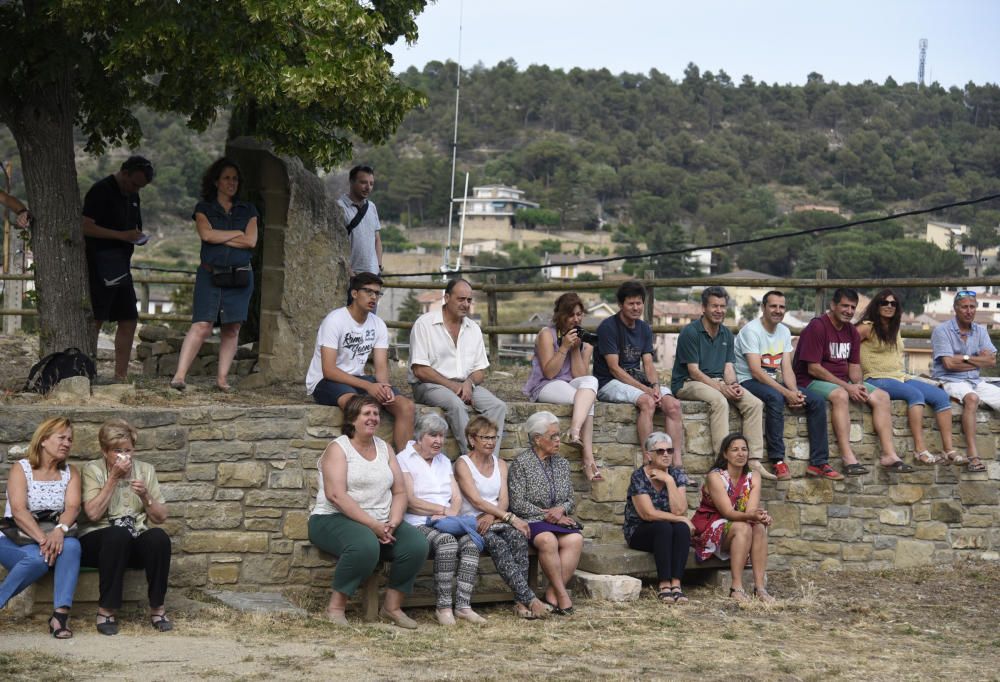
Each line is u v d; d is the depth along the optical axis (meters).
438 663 6.15
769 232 100.50
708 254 90.31
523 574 7.66
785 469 9.39
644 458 8.45
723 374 9.41
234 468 7.77
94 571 6.88
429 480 7.67
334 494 7.23
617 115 142.50
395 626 7.20
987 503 10.11
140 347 11.20
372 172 10.27
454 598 7.55
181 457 7.64
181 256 71.62
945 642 7.41
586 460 8.80
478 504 7.74
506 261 95.00
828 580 9.32
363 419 7.30
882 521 9.80
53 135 8.68
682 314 45.94
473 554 7.47
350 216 10.19
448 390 8.26
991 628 7.89
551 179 126.81
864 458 9.77
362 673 5.83
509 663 6.22
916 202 118.12
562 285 12.97
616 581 8.07
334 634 6.80
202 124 10.53
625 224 114.56
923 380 10.13
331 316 8.09
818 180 124.94
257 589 7.80
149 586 6.77
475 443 7.87
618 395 9.05
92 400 7.82
